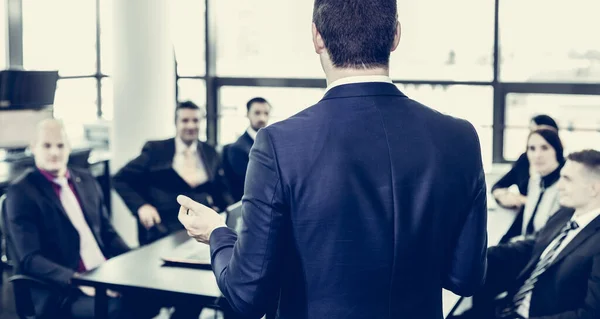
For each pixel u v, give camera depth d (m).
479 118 5.82
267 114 5.08
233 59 6.48
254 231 1.19
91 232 3.66
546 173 3.50
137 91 5.57
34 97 5.41
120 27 5.54
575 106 5.55
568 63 5.54
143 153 4.56
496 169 5.50
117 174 4.46
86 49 7.02
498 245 3.15
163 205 4.46
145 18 5.53
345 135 1.19
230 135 6.61
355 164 1.18
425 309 1.23
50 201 3.42
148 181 4.51
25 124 5.35
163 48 5.63
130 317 3.29
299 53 6.28
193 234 1.38
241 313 1.23
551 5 5.52
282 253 1.21
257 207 1.18
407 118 1.23
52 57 6.62
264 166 1.19
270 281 1.20
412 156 1.21
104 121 6.73
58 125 3.59
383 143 1.20
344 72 1.24
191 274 2.87
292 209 1.18
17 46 6.19
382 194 1.18
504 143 5.80
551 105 5.62
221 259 1.28
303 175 1.17
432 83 5.87
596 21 5.42
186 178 4.59
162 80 5.65
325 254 1.18
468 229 1.27
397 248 1.18
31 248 3.24
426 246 1.21
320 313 1.18
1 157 5.51
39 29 6.44
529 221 3.55
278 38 6.31
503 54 5.70
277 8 6.27
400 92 1.27
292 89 6.35
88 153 5.62
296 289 1.21
